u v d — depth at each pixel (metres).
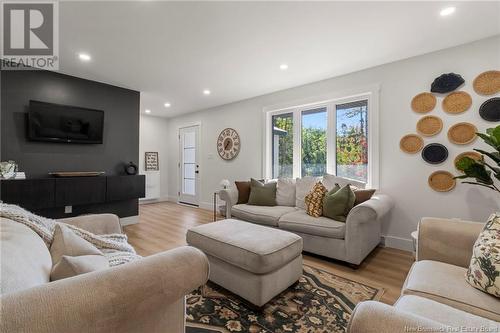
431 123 2.69
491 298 1.04
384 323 0.60
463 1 1.88
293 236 1.97
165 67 3.15
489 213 2.40
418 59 2.78
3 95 2.94
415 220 2.79
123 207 3.99
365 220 2.28
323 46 2.59
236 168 4.79
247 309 1.70
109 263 1.26
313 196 2.85
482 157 2.27
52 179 3.06
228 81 3.64
